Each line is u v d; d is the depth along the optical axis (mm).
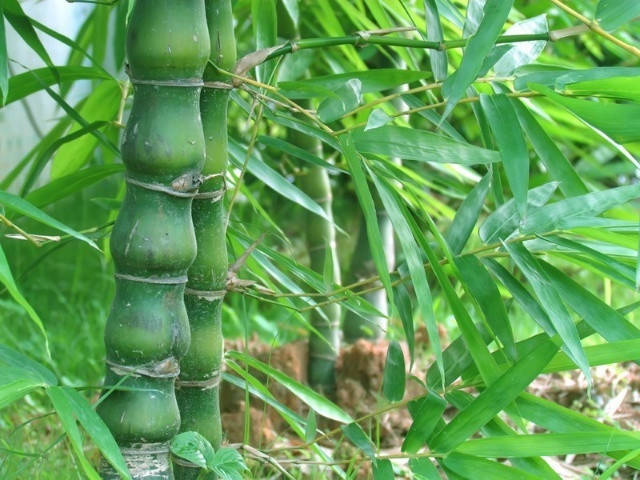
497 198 2070
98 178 2139
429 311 1878
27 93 2133
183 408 1968
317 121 1942
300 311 2055
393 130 1949
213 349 1957
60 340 3475
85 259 4305
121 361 1844
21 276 2164
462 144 1939
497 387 1955
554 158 1977
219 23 1905
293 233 4684
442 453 1983
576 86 1933
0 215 1895
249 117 2102
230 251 2219
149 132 1816
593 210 1946
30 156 2406
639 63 4020
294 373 2715
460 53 2400
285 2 2133
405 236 1900
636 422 2666
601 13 1917
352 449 2555
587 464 2590
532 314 1964
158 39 1808
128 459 1853
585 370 1871
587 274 4727
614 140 1927
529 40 1949
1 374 1774
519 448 1949
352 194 4676
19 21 2004
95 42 2471
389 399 2078
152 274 1836
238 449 2053
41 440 2629
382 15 2285
